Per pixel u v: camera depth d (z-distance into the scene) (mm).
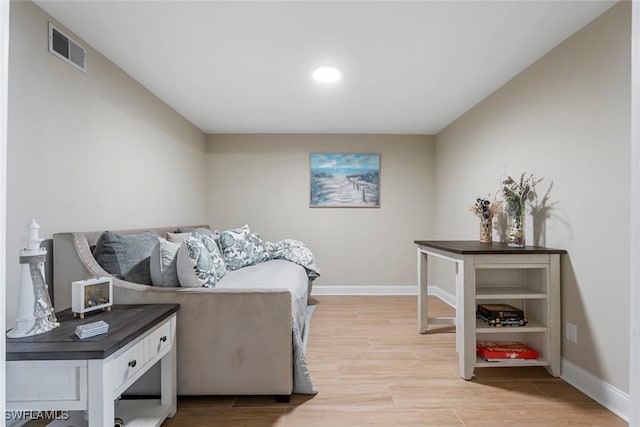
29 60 1692
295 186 4383
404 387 2037
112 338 1270
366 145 4379
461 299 2188
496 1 1724
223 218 4355
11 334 1266
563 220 2150
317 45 2154
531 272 2328
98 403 1164
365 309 3717
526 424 1683
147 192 2875
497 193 2926
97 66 2209
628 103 1718
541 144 2355
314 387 1938
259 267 3102
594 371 1914
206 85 2793
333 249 4387
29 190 1697
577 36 2018
